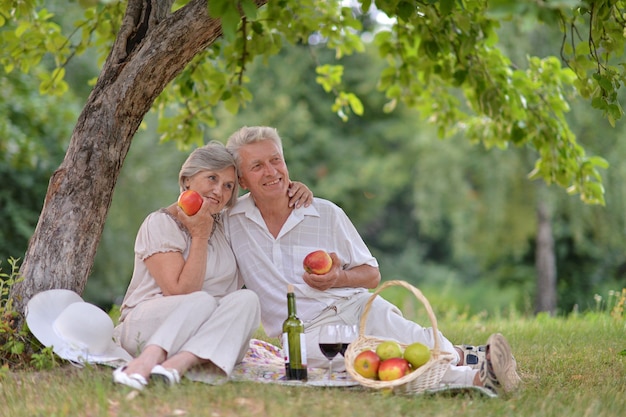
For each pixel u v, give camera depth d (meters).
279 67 23.45
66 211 5.85
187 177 5.57
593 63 6.98
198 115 9.34
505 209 18.72
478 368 5.54
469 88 9.40
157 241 5.37
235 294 5.17
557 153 8.90
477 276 29.59
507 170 18.12
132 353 5.38
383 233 30.44
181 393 4.50
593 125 16.53
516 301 22.91
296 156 23.52
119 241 18.84
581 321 9.98
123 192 19.27
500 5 4.08
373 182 25.38
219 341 5.02
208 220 5.32
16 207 15.62
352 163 24.36
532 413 4.48
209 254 5.63
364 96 25.19
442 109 9.99
